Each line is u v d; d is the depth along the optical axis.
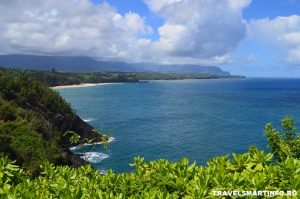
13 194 7.35
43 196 7.71
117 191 8.14
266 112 147.12
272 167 7.42
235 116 135.62
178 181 7.67
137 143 88.19
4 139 58.59
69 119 105.50
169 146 85.12
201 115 139.50
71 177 8.72
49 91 114.19
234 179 7.12
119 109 163.38
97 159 74.06
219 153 78.50
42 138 73.31
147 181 8.28
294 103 188.38
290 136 14.41
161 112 151.00
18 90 108.06
